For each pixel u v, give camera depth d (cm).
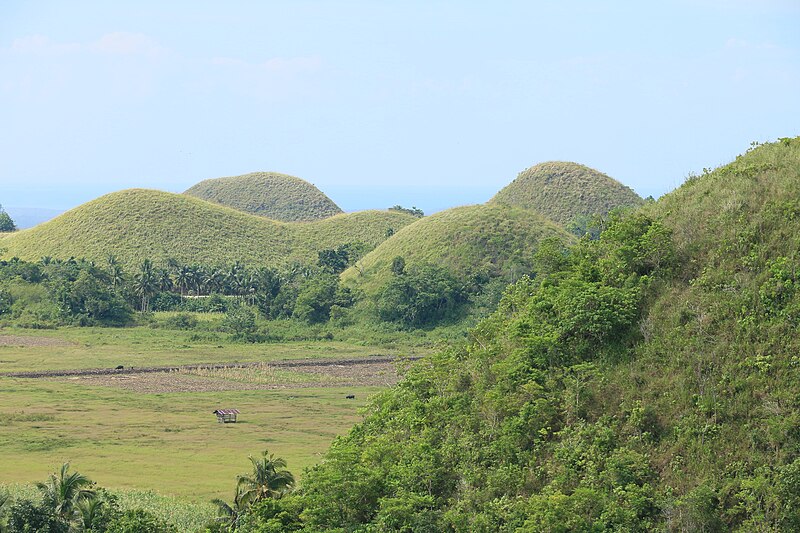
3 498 12481
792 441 8644
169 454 18512
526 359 11094
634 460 9150
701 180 12950
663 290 11100
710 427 9125
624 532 8369
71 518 12144
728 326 10075
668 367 10044
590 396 10256
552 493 9019
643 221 12069
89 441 19562
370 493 10194
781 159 12412
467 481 10038
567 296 11456
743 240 10944
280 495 12231
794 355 9369
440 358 12962
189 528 13238
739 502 8388
